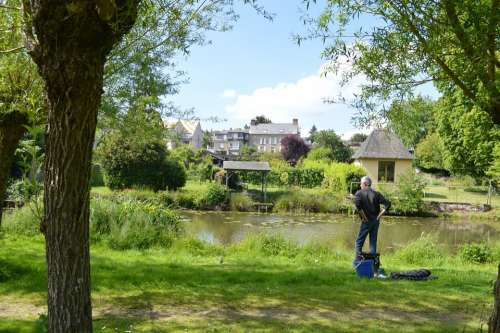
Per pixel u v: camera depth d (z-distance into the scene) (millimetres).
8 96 6066
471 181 41312
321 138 70250
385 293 6703
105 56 2781
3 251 9250
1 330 4602
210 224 22375
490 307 6016
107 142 8367
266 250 11625
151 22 5957
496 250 11656
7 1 5285
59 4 2498
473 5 3707
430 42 4117
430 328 5055
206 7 6344
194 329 4836
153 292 6480
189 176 42469
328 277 7879
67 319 2846
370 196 8438
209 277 7625
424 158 52281
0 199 6586
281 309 5730
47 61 2613
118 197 14805
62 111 2684
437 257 11516
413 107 5402
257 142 111250
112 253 10297
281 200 29281
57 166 2773
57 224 2814
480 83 4207
